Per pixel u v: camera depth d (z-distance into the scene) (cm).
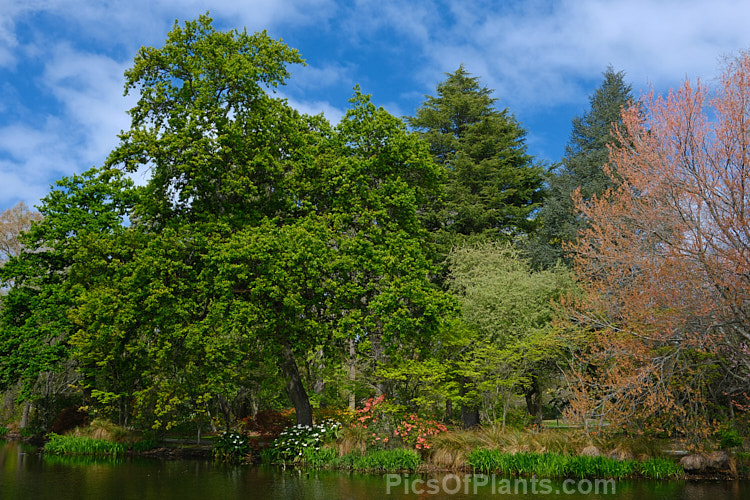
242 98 2258
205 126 2152
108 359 2425
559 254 3359
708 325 1512
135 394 2328
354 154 2378
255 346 2325
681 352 1645
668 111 1630
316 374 2966
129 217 3109
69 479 1662
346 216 2173
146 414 2578
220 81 2238
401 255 2166
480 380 2350
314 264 1964
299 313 2061
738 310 1508
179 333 2019
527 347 2212
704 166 1559
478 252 2992
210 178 2234
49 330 2788
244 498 1363
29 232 2995
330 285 2058
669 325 1529
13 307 2959
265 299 2084
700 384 1753
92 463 2078
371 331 2161
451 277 3167
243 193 2170
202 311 2169
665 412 1767
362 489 1498
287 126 2334
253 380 2605
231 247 1975
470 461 1841
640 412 1683
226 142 2173
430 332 2142
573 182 3628
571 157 3888
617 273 1719
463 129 3825
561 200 3544
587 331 2086
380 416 2064
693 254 1549
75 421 2862
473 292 2603
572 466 1692
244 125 2259
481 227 3475
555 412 3559
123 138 2222
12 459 2195
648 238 1700
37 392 3356
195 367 2303
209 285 2061
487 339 2361
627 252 1706
